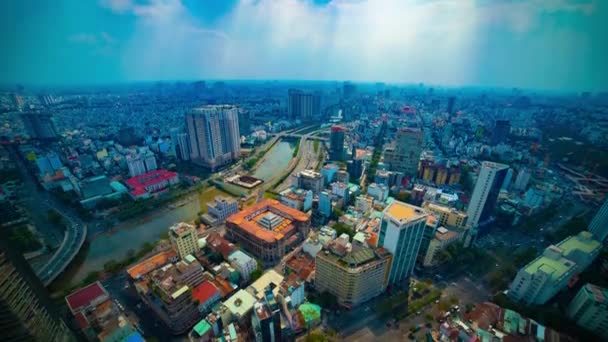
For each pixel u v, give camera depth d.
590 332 162.88
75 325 153.62
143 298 185.25
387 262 184.38
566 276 182.12
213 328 156.50
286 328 158.88
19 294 110.75
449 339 158.38
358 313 182.25
